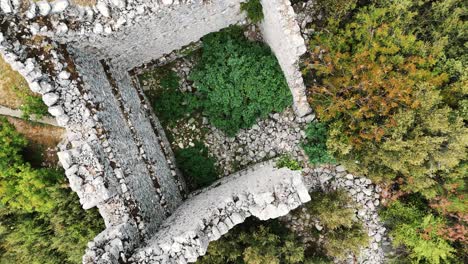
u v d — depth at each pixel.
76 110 7.67
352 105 8.82
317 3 9.38
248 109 10.21
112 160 7.87
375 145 8.95
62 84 7.52
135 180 8.42
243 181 9.05
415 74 8.67
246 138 10.71
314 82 9.62
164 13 7.70
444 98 8.81
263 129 10.58
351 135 9.05
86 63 8.10
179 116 10.87
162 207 9.22
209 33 10.07
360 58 8.82
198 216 7.80
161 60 10.24
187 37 9.56
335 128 9.08
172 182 10.24
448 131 8.38
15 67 7.14
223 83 10.09
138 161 8.88
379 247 10.53
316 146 9.67
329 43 9.22
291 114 10.26
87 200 7.48
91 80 8.08
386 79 8.73
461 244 9.68
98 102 8.02
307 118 9.84
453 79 8.93
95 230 9.41
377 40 8.93
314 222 10.38
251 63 9.88
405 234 9.73
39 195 8.94
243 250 9.67
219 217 7.67
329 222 9.55
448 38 9.04
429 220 9.35
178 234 7.37
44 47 7.31
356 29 9.02
